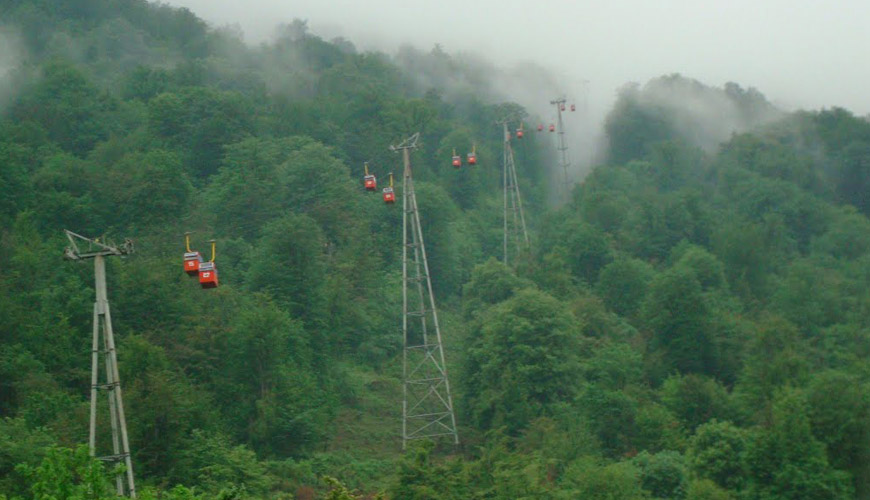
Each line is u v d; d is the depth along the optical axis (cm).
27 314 7281
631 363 8425
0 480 5016
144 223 9694
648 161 16862
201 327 7400
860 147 16088
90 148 12694
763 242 11938
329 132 13925
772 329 8581
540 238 12325
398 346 9688
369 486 6844
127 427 5809
